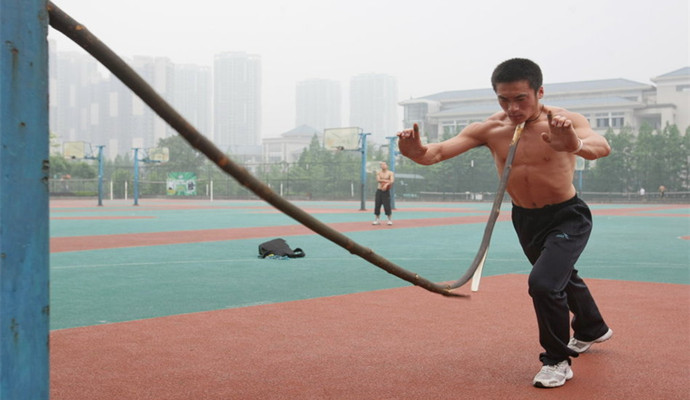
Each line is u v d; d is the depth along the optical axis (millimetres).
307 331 4316
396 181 57656
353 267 7926
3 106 1242
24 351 1296
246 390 3012
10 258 1267
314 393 2973
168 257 9008
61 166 66688
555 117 2424
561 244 3148
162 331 4289
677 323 4609
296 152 119938
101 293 5871
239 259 8773
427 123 96875
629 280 6875
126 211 27312
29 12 1267
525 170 3217
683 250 10383
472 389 3053
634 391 3027
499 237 13164
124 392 2963
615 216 23453
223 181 58969
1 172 1246
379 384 3123
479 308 5199
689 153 58312
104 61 1230
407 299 5617
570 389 3059
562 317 3111
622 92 90250
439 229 15609
